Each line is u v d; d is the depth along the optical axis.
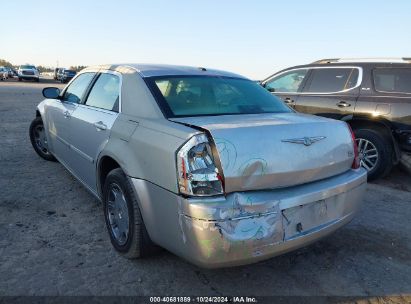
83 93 4.52
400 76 5.87
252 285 2.99
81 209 4.30
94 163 3.74
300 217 2.73
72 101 4.78
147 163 2.79
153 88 3.31
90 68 4.73
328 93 6.57
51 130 5.41
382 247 3.71
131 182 2.92
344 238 3.87
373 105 5.98
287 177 2.69
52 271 3.04
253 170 2.52
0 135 8.55
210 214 2.37
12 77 50.91
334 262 3.39
